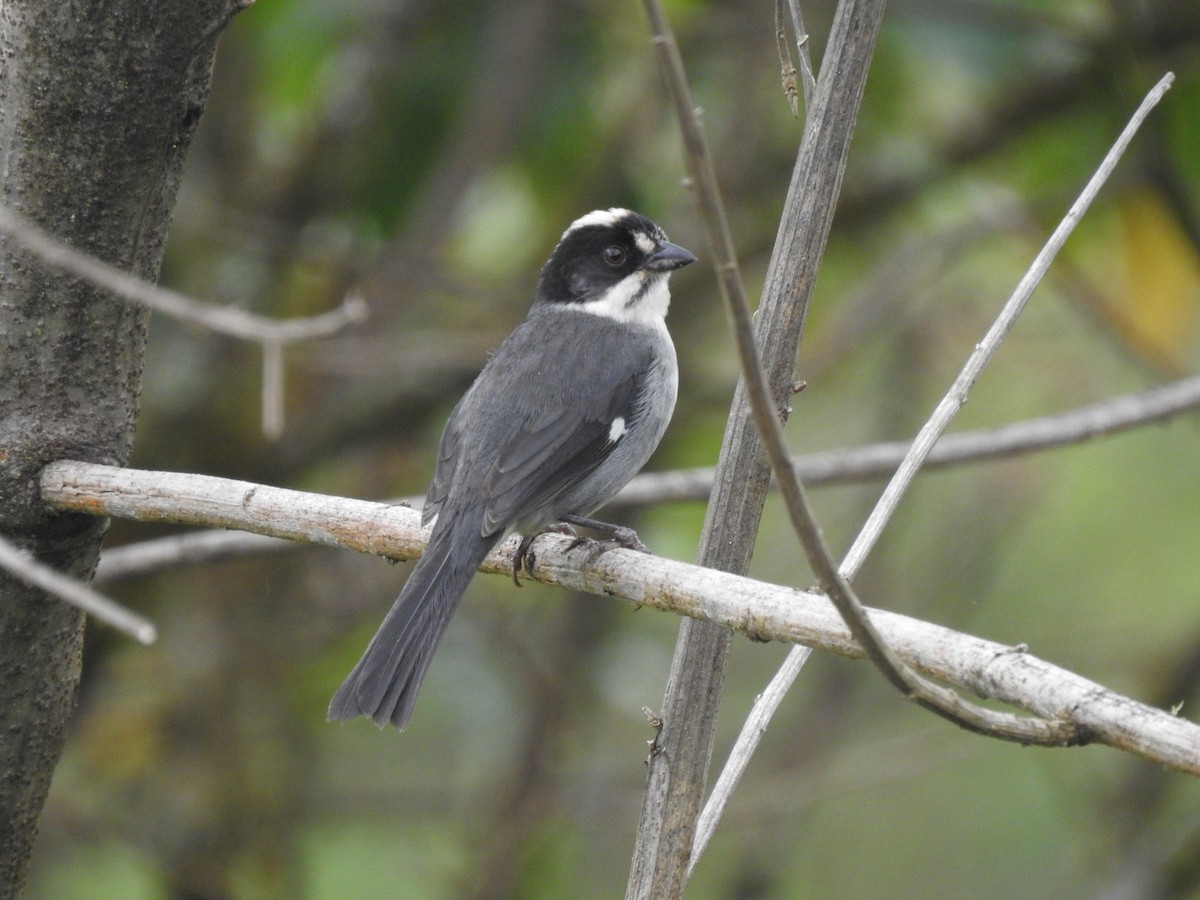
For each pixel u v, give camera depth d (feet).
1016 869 45.70
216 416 40.68
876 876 46.29
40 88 19.48
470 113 39.19
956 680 13.80
